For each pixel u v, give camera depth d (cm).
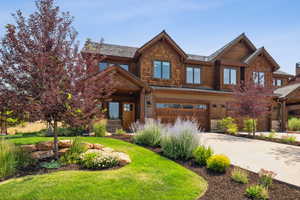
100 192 353
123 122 1545
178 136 648
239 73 1866
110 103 1520
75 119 520
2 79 464
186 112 1559
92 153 537
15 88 475
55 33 510
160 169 493
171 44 1650
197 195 374
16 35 472
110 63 1593
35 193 340
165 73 1655
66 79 497
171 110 1514
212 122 1606
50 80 467
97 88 541
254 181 443
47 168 479
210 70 1852
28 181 389
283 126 1794
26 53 464
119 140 884
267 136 1235
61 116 518
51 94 441
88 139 830
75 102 493
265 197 362
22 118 482
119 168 491
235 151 791
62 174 427
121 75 1305
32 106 452
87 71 527
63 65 498
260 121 1781
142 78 1566
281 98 1767
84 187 365
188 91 1510
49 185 369
